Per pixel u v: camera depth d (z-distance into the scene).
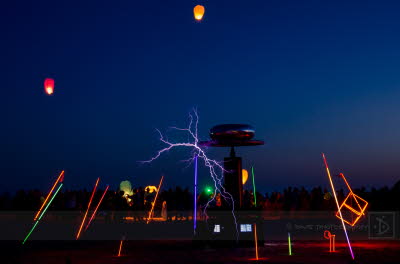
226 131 23.45
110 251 22.03
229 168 24.08
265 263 16.92
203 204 25.78
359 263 16.81
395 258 18.33
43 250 22.78
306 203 37.78
